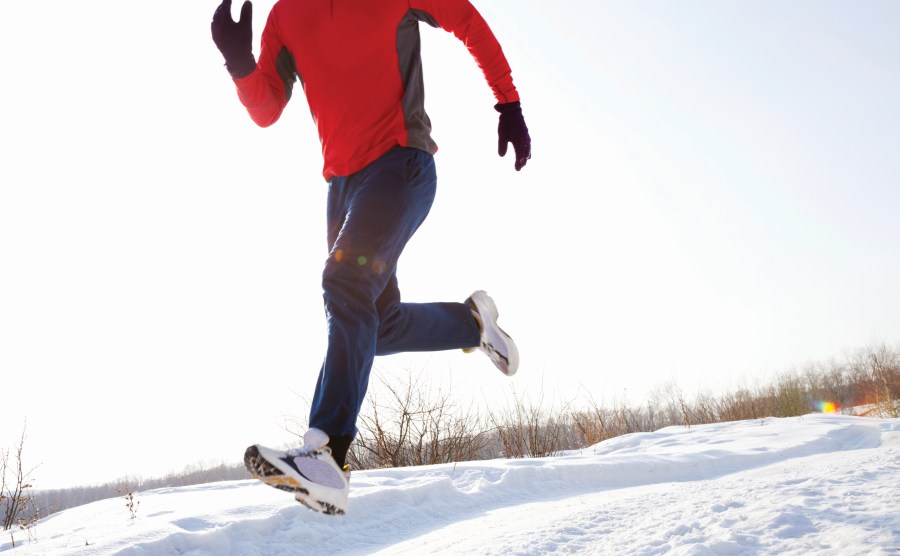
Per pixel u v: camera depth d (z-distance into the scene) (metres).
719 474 4.36
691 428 7.92
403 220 2.04
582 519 2.11
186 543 2.61
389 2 2.16
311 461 1.66
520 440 7.54
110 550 2.44
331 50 2.17
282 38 2.31
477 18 2.23
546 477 4.04
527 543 1.87
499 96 2.33
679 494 2.33
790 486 2.16
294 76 2.43
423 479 3.83
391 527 3.14
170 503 3.44
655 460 4.36
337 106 2.17
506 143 2.33
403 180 2.08
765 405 12.51
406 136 2.14
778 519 1.67
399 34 2.18
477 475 4.07
